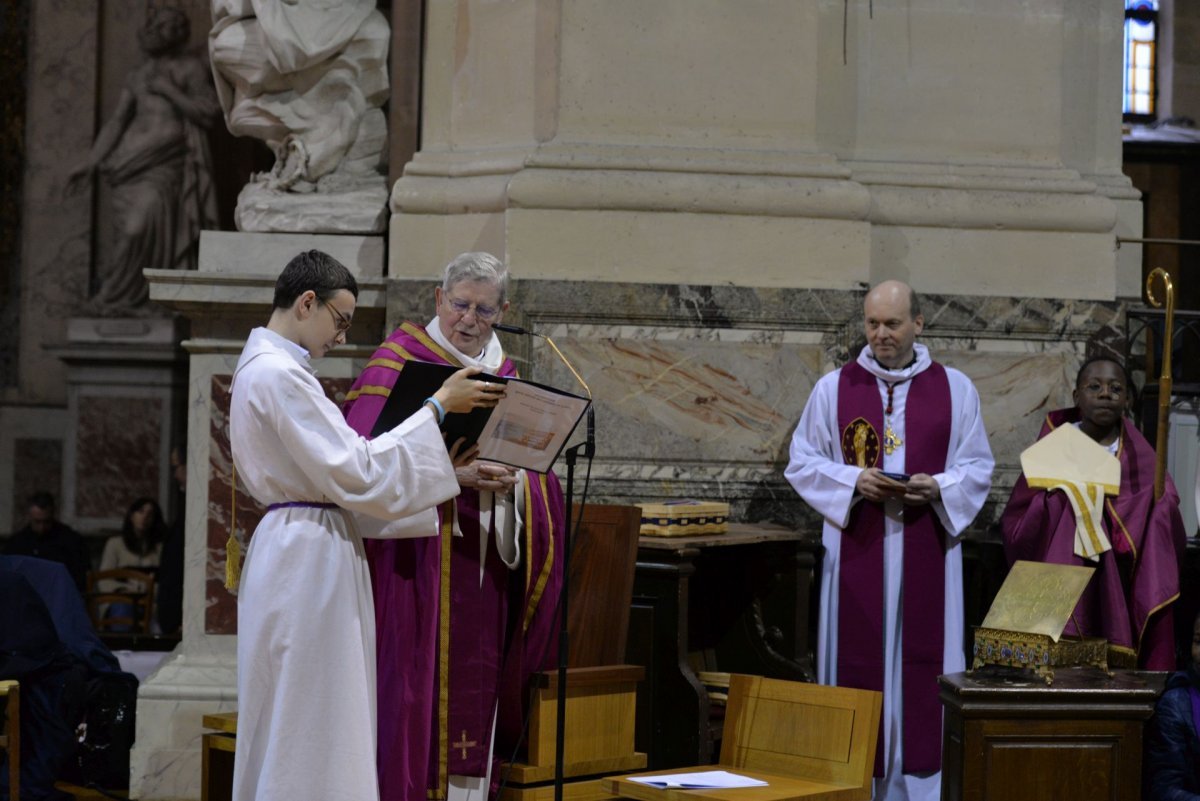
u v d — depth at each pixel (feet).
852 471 22.33
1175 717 17.58
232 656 25.23
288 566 16.99
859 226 25.43
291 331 17.53
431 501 17.17
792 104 25.73
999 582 23.68
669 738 20.66
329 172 27.04
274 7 26.40
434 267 25.82
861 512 22.52
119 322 45.55
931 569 22.41
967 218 26.23
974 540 23.98
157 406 45.70
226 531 25.29
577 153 24.95
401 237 25.84
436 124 26.61
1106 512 21.86
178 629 38.06
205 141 46.68
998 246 26.37
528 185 24.57
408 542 18.47
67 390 46.32
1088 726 17.37
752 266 25.12
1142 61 37.04
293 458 16.93
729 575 23.24
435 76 26.63
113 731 24.93
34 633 24.21
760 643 22.75
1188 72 36.81
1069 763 17.34
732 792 17.65
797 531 23.84
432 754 18.42
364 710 17.10
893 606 22.40
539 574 19.12
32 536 39.73
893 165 26.50
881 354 22.81
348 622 17.10
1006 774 17.25
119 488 45.60
